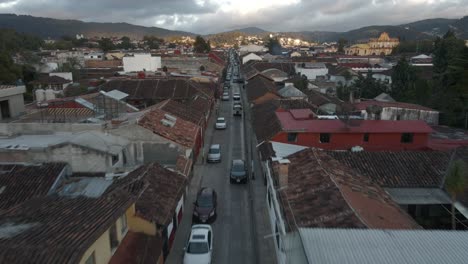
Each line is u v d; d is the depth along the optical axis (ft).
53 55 366.02
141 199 68.08
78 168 87.30
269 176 85.10
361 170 80.18
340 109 128.06
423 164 81.76
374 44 639.76
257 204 94.79
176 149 99.19
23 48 375.25
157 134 98.43
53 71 258.98
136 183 73.10
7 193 72.90
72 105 123.24
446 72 173.99
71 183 73.05
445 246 35.53
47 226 45.65
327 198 59.11
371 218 53.36
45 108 123.85
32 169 79.30
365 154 85.05
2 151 86.17
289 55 549.54
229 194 100.89
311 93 205.05
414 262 32.73
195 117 136.15
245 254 73.46
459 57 165.17
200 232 73.31
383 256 33.68
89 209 52.13
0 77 200.75
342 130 102.27
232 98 266.77
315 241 36.32
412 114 143.33
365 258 33.37
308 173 69.77
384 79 255.09
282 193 65.82
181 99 182.50
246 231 81.97
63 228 44.78
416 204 72.18
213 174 115.75
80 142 87.92
